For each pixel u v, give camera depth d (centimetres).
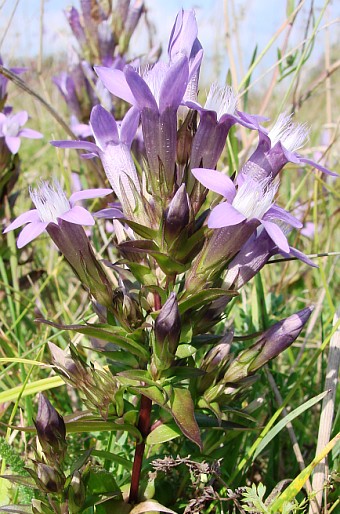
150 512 15
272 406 19
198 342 15
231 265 15
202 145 14
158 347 13
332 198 31
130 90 13
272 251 15
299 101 28
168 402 14
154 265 15
